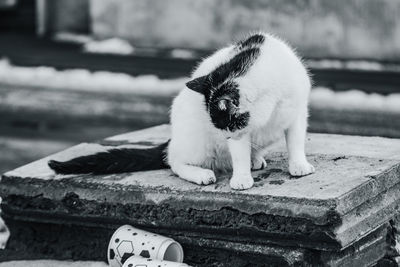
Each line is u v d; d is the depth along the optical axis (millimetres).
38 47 18109
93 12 17500
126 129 13766
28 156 12414
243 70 5523
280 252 5613
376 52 14969
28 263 6504
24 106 15164
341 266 5656
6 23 20047
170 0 16719
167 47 16969
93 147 7312
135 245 5961
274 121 5691
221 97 5492
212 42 16500
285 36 15625
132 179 6293
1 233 7410
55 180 6473
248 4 15922
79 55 17094
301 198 5453
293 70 5621
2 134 13852
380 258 6117
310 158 6422
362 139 7098
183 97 6102
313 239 5480
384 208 5918
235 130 5543
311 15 15305
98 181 6332
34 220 6680
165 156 6535
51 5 19156
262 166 6211
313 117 12758
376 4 14758
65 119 14641
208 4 16344
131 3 17109
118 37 17453
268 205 5559
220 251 5910
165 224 6023
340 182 5695
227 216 5734
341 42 15172
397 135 11984
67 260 6543
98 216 6324
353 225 5543
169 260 6016
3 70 16422
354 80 14102
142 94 14539
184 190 5914
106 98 14742
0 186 6703
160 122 13727
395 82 13906
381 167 6008
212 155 6109
